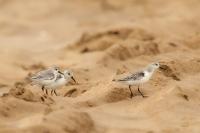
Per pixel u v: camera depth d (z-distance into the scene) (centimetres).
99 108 1614
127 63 2289
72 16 4431
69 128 1340
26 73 2455
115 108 1630
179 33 3225
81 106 1630
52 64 2566
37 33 3809
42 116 1371
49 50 3119
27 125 1324
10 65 2631
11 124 1360
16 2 4672
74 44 2992
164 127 1467
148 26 3250
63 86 1892
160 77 1905
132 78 1697
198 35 2842
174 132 1435
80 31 3678
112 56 2398
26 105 1495
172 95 1672
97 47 2792
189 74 2036
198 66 2119
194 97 1716
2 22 4078
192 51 2550
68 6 4616
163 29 3250
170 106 1606
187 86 1805
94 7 4603
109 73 2191
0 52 3067
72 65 2439
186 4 4234
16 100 1500
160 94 1697
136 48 2480
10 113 1449
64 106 1539
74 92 1847
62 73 1759
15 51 3112
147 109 1609
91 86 1889
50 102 1602
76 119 1384
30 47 3331
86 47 2819
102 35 2939
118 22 3762
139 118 1540
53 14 4469
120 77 1900
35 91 1673
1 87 2116
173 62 2072
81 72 2139
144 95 1741
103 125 1455
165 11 4184
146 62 2312
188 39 2792
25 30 3912
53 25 4066
